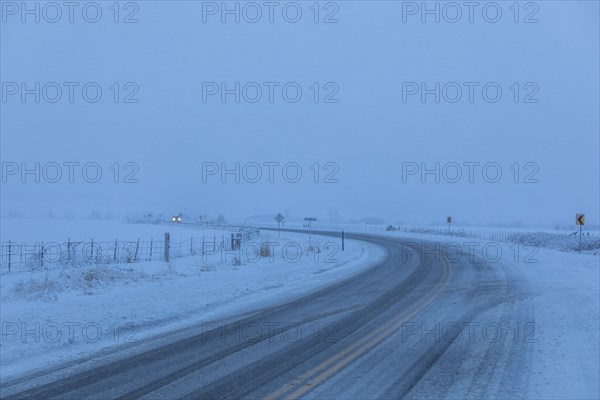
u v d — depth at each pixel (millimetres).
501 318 12844
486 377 8070
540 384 7711
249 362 8930
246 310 14172
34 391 7457
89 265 22891
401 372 8320
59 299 15148
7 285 17250
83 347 10047
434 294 17000
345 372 8320
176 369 8531
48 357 9320
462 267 25922
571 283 19531
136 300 15125
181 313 13602
